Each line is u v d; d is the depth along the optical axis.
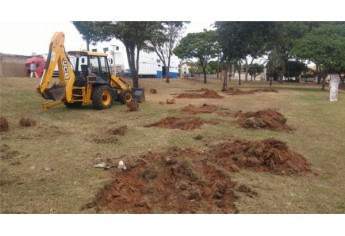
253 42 27.84
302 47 26.05
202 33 39.78
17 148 7.26
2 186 5.10
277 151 6.35
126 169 5.76
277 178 5.68
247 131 9.39
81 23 23.02
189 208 4.50
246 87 31.62
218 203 4.67
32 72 27.44
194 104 15.92
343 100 18.80
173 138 8.32
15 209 4.36
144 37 24.56
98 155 6.69
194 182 5.24
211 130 9.41
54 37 11.79
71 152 6.95
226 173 5.59
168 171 5.64
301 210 4.52
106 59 14.66
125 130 9.05
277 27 28.48
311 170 6.21
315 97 20.53
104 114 12.32
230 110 13.68
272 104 16.38
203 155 6.73
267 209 4.52
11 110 12.40
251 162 6.16
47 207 4.43
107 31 22.86
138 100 16.05
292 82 48.28
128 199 4.74
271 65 36.19
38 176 5.52
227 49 28.64
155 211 4.41
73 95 12.91
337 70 26.45
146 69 45.00
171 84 33.88
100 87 13.48
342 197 5.01
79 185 5.12
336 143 8.32
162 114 12.44
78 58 13.54
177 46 40.62
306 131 9.73
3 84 18.31
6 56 29.42
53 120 10.88
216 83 41.56
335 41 24.86
